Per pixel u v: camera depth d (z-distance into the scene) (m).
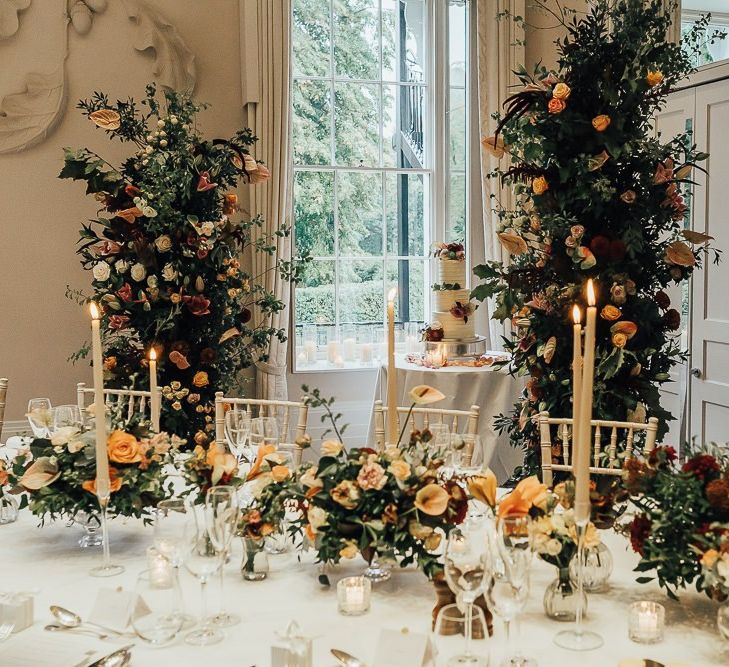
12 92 4.80
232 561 1.97
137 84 5.01
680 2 4.83
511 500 1.60
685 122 4.82
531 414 3.75
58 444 2.01
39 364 4.97
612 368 3.34
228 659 1.47
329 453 1.81
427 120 5.69
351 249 5.61
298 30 5.43
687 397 4.83
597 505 1.73
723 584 1.48
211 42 5.12
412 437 1.87
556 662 1.44
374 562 1.88
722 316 4.59
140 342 4.13
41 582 1.86
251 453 2.29
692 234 3.49
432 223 5.69
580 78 3.36
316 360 5.45
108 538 2.11
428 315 5.76
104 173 3.95
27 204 4.89
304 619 1.64
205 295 4.09
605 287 3.43
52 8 4.83
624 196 3.35
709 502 1.54
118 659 1.43
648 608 1.53
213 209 4.14
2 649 1.48
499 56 5.36
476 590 1.34
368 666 1.44
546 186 3.41
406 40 5.63
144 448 2.04
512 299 3.54
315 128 5.50
